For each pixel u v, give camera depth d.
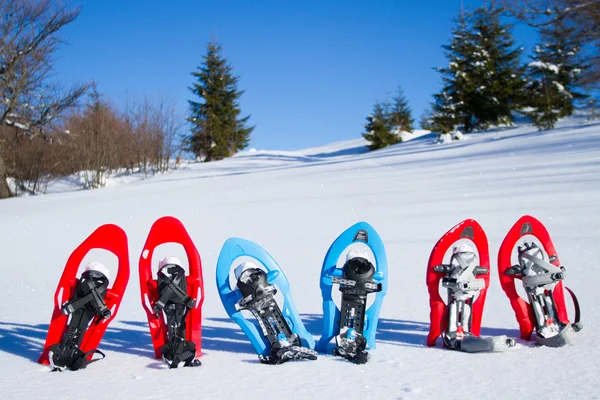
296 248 8.58
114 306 4.15
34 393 3.26
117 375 3.64
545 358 3.79
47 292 6.61
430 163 19.17
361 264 4.09
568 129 25.91
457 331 4.12
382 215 10.51
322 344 4.18
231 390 3.30
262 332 4.08
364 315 4.14
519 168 14.98
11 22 28.08
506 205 10.27
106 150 34.28
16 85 28.94
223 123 57.75
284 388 3.33
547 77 42.66
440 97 51.16
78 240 10.38
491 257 7.12
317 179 17.14
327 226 10.05
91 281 3.86
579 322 4.19
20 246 10.11
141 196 16.41
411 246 8.10
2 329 4.88
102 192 19.39
